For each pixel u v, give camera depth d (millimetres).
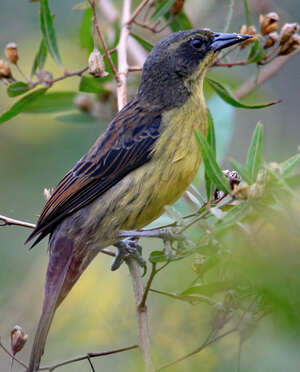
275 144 14891
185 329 9688
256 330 7324
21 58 15875
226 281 7223
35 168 15305
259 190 6699
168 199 9820
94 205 9859
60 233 9938
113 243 9875
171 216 7062
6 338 12586
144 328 7980
